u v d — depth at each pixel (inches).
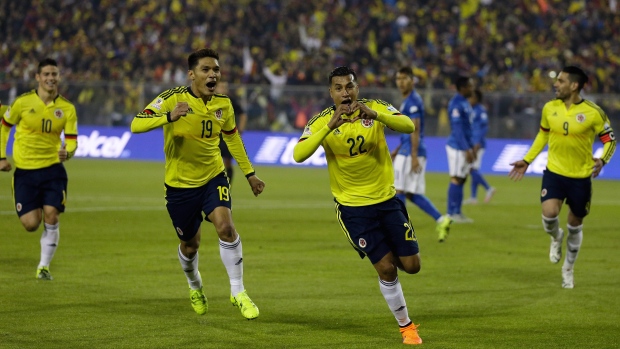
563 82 1012.5
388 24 3951.8
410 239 743.1
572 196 1015.6
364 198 744.3
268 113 3346.5
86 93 3469.5
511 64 3777.1
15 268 1077.8
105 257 1178.0
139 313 836.0
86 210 1745.8
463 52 3782.0
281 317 831.1
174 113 769.6
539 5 4099.4
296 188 2383.1
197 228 840.3
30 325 773.9
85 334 744.3
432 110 3179.1
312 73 3668.8
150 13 4136.3
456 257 1239.5
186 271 834.2
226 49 3855.8
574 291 987.9
